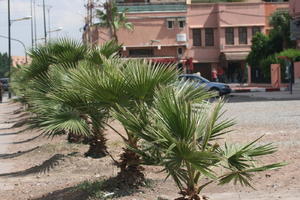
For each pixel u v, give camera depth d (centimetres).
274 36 5506
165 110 625
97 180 994
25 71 1569
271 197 856
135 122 652
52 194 966
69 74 971
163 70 809
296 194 865
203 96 784
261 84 5084
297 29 3853
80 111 930
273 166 635
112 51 1298
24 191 1033
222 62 6900
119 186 906
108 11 5722
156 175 1028
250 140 1428
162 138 608
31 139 1969
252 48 5581
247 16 6938
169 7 6812
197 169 601
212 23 6956
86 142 1544
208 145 675
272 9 6981
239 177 635
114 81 802
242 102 3025
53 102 1020
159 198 846
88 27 6138
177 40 6800
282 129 1661
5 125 2777
